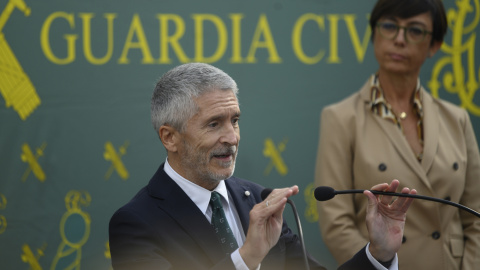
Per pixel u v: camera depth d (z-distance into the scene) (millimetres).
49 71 7906
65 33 7934
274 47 8172
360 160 6668
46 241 7789
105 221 7891
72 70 7930
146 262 4316
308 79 8203
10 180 7785
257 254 4121
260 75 8141
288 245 5012
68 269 7793
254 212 4160
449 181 6625
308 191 8133
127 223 4582
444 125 6941
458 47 8422
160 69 8031
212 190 4855
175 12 8062
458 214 6793
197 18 8094
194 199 4758
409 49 6805
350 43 8258
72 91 7922
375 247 4613
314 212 8094
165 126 4762
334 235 6504
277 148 8125
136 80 8000
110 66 7973
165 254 4512
